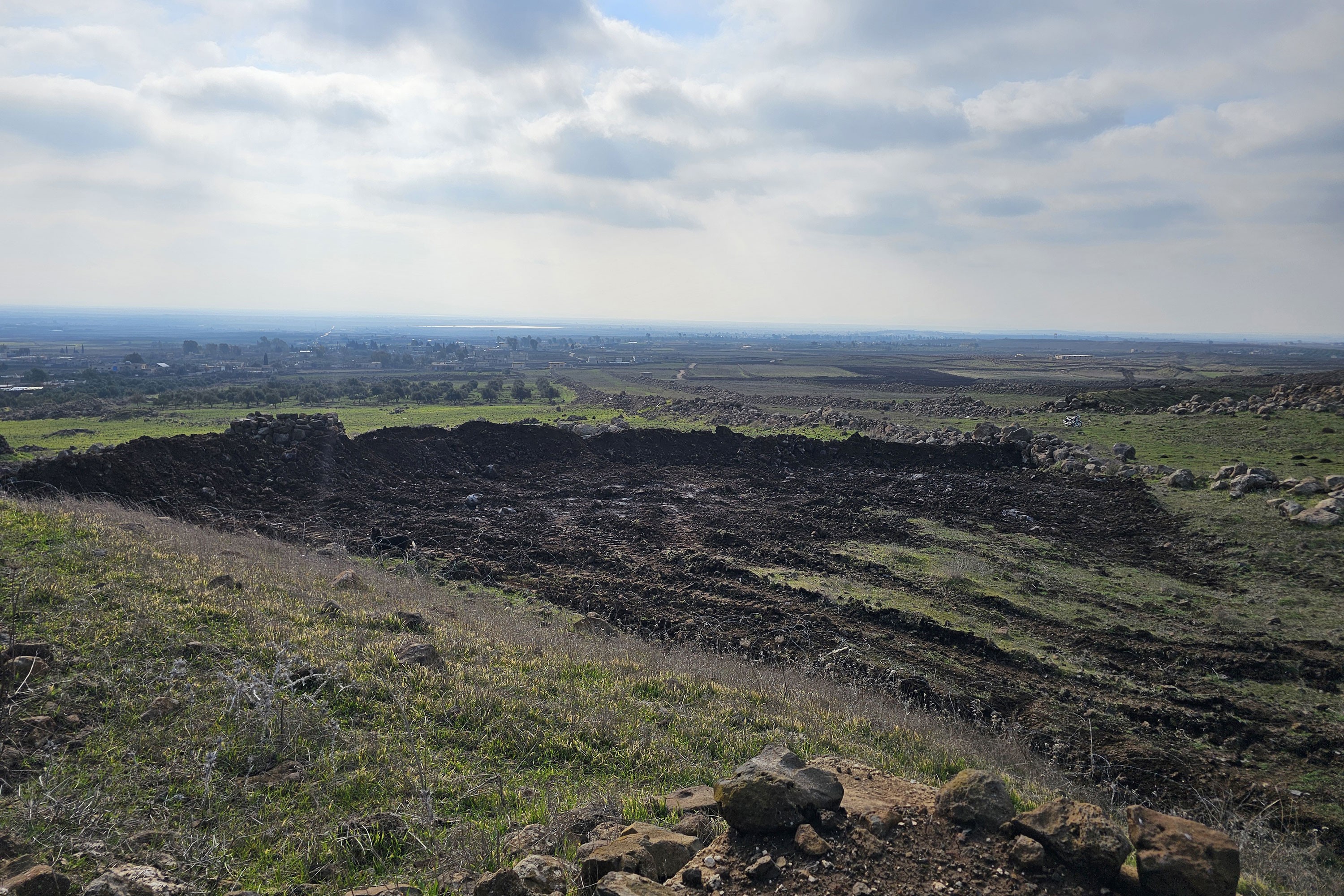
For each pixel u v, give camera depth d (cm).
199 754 680
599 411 5075
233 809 620
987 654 1367
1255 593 1634
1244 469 2308
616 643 1278
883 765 834
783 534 2100
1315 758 1057
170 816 596
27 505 1406
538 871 520
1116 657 1359
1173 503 2228
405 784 689
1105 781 995
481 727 830
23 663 753
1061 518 2250
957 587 1681
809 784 582
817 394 6700
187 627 941
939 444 3172
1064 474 2731
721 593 1645
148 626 904
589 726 862
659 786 757
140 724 716
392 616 1137
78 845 528
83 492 1917
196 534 1526
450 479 2688
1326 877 780
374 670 916
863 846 535
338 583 1320
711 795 699
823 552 1933
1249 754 1073
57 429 3769
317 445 2588
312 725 762
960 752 940
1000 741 1039
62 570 1057
